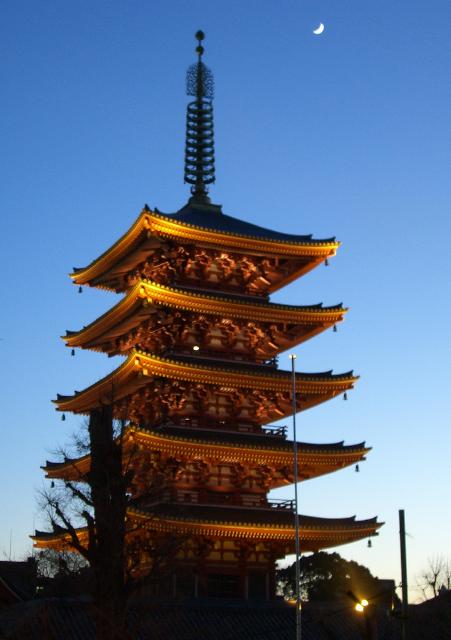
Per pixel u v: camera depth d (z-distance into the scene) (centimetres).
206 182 9288
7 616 6019
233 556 7500
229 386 7844
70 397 8638
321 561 11125
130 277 8669
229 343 8206
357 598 5488
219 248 8119
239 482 7769
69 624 5838
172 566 6194
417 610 7156
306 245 8325
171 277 8231
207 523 7100
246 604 6862
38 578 8375
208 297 7825
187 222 8144
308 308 8212
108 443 4609
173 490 7525
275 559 7675
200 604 6656
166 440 7288
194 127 9388
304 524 7506
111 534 4447
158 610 6378
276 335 8419
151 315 8094
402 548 5081
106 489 4500
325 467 8056
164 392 7769
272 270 8581
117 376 7788
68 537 7425
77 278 8850
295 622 6725
